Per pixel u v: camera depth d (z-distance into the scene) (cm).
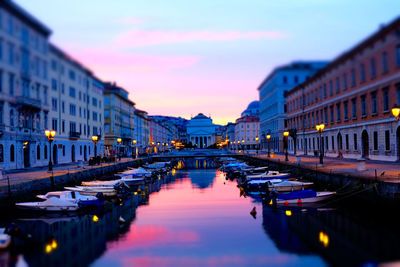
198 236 2128
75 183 3862
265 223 2409
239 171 5881
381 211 2319
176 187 4528
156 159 9831
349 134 4828
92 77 7394
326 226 2264
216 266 1650
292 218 2527
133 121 11594
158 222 2494
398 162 3659
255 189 4078
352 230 2141
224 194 3812
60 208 2766
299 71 6450
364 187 2506
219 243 1986
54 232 2262
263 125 11494
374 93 4009
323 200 2961
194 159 13638
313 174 3509
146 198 3606
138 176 5056
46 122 5181
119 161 6812
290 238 2045
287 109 8281
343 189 2822
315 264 1638
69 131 6097
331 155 5516
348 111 4762
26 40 4231
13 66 4059
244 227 2319
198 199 3481
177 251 1859
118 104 9388
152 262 1709
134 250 1884
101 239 2089
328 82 5303
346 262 1638
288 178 4091
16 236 2028
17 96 4203
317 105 6019
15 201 2728
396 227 2167
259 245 1936
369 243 1883
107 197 3547
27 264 1700
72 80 6228
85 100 6962
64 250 1898
